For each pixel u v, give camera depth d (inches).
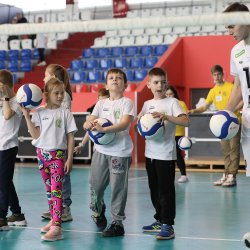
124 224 272.7
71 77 804.0
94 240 237.1
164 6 1015.6
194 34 864.3
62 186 261.0
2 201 253.3
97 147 246.5
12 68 885.2
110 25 187.2
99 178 247.9
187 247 223.5
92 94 664.4
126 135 245.6
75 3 1069.1
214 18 179.6
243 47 208.5
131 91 650.2
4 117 250.1
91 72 789.9
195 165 573.0
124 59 797.9
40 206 327.0
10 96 253.9
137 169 563.2
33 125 245.3
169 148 237.9
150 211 309.9
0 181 252.5
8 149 251.6
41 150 244.2
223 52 710.5
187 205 331.9
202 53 719.1
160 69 249.8
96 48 864.9
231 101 218.5
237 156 424.5
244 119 210.5
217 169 551.8
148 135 233.1
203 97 731.4
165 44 843.4
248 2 837.2
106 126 237.9
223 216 294.7
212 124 209.8
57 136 243.9
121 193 244.8
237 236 244.8
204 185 431.5
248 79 207.2
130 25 185.8
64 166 245.3
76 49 933.2
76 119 614.2
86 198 358.9
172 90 421.1
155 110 246.2
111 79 249.8
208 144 577.3
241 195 374.3
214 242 232.5
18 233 250.1
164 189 238.5
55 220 239.1
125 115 243.4
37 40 939.3
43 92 266.8
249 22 178.1
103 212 260.2
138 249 220.2
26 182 451.2
